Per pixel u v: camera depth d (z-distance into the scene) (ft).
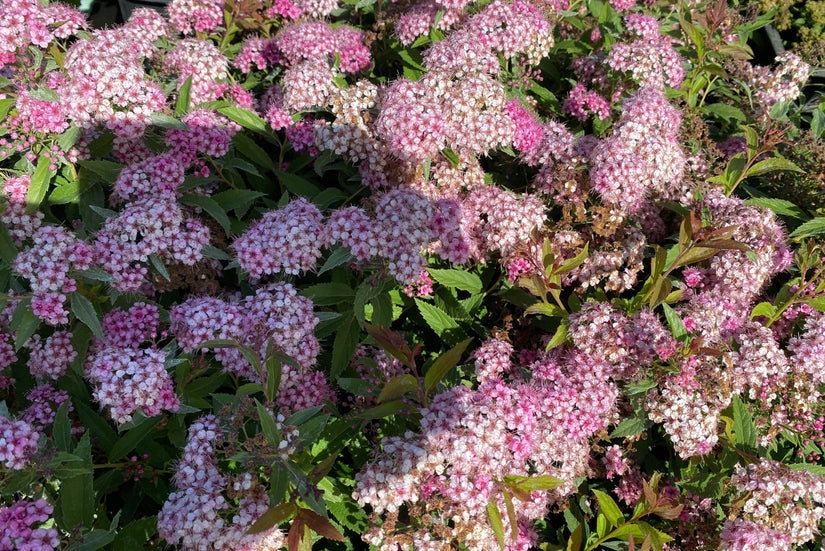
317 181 1.84
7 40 1.47
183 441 1.37
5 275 1.44
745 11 2.47
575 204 1.67
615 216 1.63
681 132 1.94
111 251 1.41
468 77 1.66
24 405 1.47
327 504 1.42
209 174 1.65
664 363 1.47
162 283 1.54
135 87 1.51
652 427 1.63
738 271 1.58
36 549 1.14
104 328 1.43
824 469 1.53
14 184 1.45
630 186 1.61
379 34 2.03
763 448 1.53
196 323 1.37
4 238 1.45
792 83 2.18
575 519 1.49
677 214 1.79
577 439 1.42
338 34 1.94
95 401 1.40
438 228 1.55
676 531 1.47
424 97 1.65
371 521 1.32
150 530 1.28
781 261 1.70
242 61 1.94
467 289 1.63
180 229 1.48
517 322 1.68
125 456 1.37
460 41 1.68
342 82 1.90
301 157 1.79
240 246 1.45
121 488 1.44
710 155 1.93
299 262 1.46
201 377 1.43
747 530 1.37
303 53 1.87
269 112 1.72
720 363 1.48
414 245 1.47
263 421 1.20
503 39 1.81
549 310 1.52
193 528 1.20
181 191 1.57
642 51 1.85
